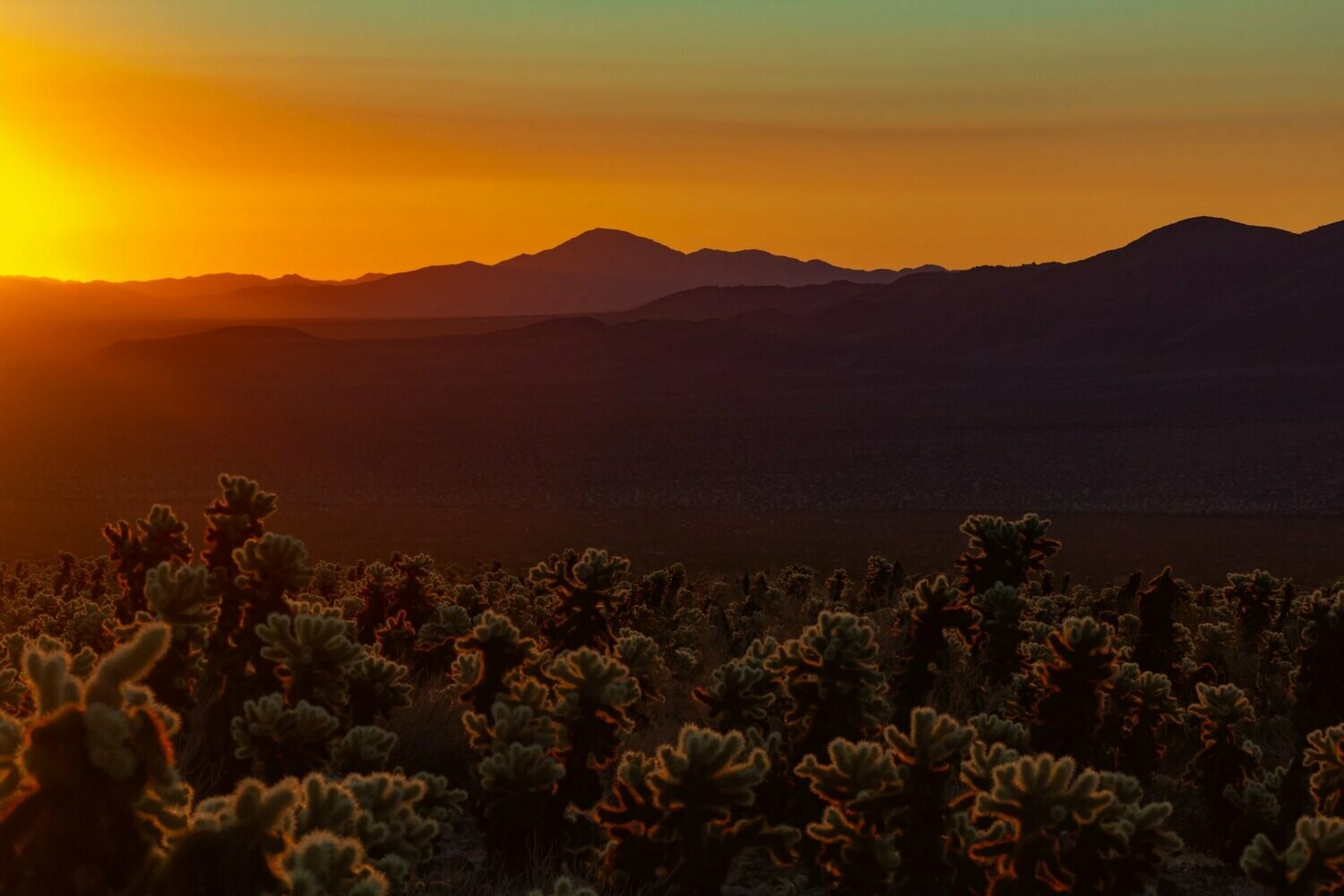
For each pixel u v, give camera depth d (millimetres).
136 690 5750
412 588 24828
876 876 10391
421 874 11594
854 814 10617
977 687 22156
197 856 5844
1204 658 28234
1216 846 16125
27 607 30500
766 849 10938
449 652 22109
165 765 5734
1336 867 10266
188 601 13406
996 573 24031
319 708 12461
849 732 13398
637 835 10789
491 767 11844
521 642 14961
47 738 5492
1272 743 23562
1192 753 20438
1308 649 16812
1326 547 108875
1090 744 15602
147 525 20375
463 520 137750
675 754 10227
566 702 12734
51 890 5398
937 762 10711
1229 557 100938
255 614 14070
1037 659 20859
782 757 13430
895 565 42312
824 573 85188
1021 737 15789
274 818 6129
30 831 5445
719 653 29250
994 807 9750
